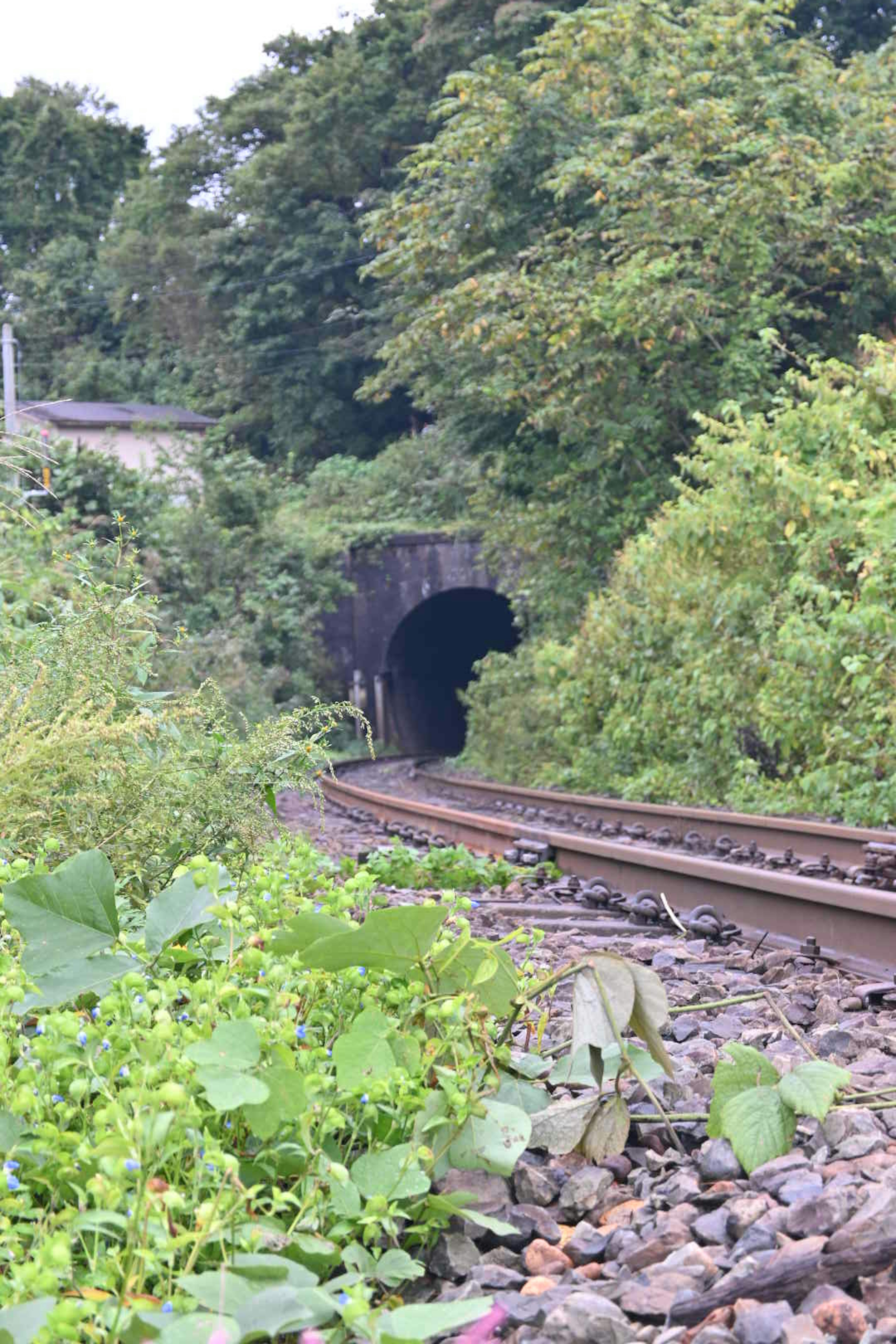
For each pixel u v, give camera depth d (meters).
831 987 3.97
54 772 3.69
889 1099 2.59
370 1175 2.03
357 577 41.94
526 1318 1.77
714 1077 2.44
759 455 13.53
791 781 13.15
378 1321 1.61
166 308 65.94
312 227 56.66
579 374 22.69
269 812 4.39
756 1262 1.80
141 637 4.81
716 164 23.97
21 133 74.44
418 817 11.96
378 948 2.40
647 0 24.34
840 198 22.77
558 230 24.52
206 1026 2.07
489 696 25.06
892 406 13.88
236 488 38.16
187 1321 1.54
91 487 25.88
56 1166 1.92
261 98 65.19
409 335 24.66
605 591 19.41
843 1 45.25
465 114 25.22
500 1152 2.16
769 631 13.62
